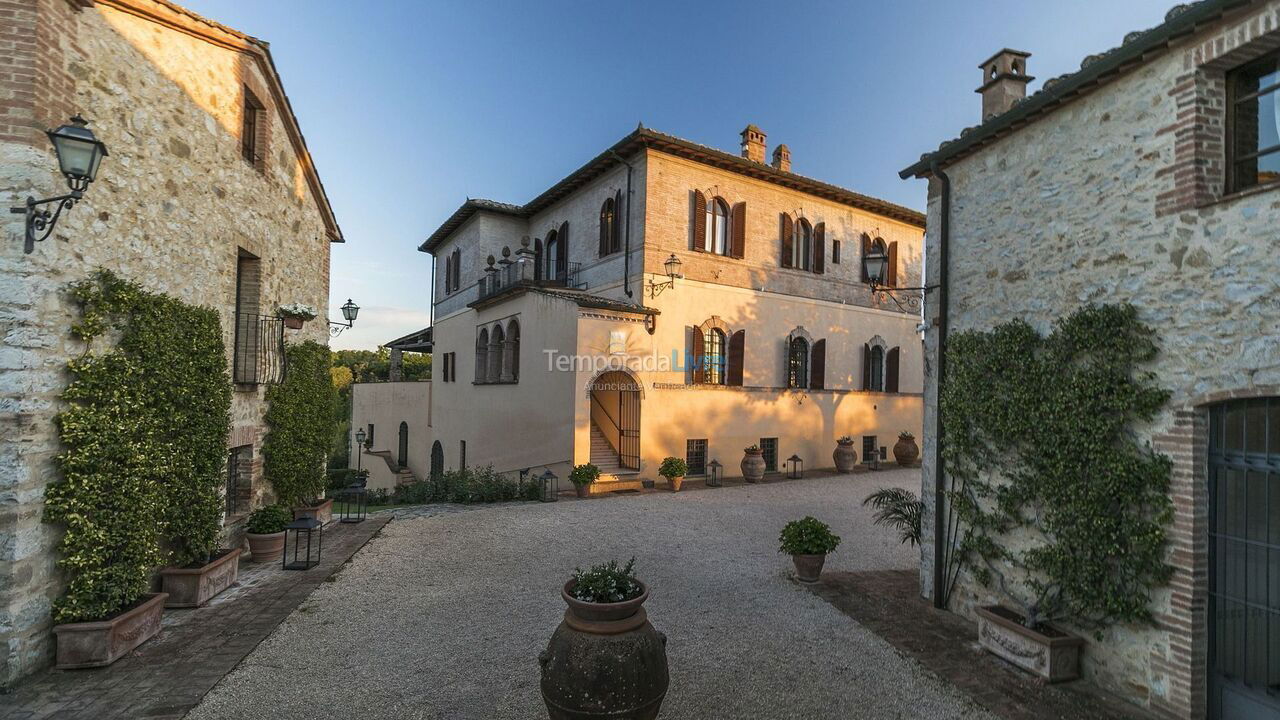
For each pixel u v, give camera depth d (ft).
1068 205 19.40
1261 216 14.26
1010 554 21.02
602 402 60.54
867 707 16.69
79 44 18.38
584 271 61.57
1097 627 17.98
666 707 16.61
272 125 32.63
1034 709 16.62
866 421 69.21
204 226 25.61
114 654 18.02
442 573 28.14
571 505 44.52
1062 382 18.94
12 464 16.16
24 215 16.40
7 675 16.12
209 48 25.98
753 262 60.03
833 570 29.76
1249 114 15.93
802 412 63.52
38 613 17.10
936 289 25.16
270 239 32.48
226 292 27.58
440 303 83.61
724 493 50.44
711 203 57.82
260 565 28.78
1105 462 17.46
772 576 28.40
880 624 22.59
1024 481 20.16
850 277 68.18
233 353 28.76
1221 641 15.47
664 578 27.91
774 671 18.76
